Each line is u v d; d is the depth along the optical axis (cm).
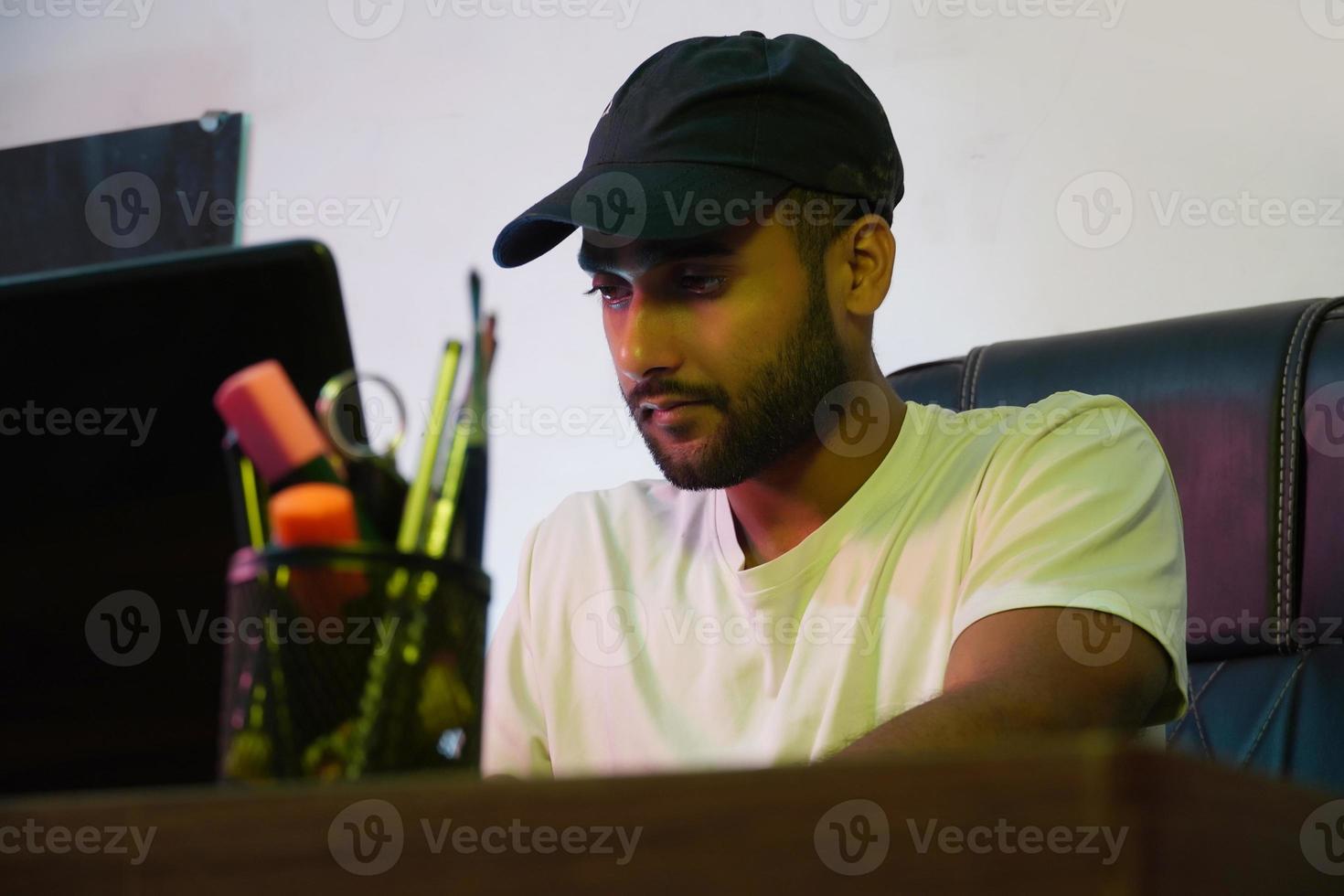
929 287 238
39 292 93
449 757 74
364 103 284
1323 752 152
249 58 292
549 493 263
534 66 274
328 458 77
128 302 93
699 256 146
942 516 154
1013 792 51
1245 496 163
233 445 82
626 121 153
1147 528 145
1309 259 218
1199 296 223
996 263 235
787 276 149
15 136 308
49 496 94
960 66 239
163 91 299
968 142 238
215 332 93
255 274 93
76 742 94
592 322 265
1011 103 236
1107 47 231
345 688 73
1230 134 223
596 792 53
